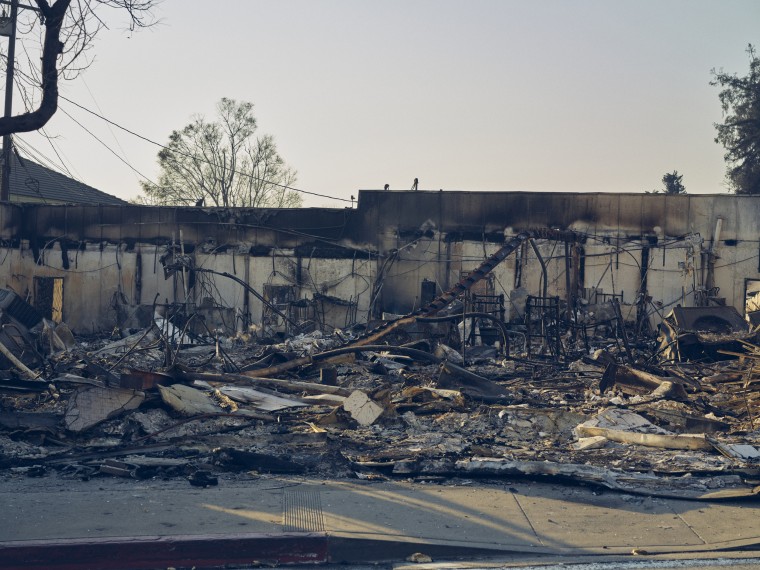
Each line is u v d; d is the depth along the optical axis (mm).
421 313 23594
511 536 6508
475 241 33531
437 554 6223
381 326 22422
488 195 33406
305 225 34875
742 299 31906
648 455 9406
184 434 10570
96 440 10227
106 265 36156
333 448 9688
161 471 8492
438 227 33812
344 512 6965
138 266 35906
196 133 58219
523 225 33188
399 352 19547
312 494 7555
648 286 32438
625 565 5992
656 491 7707
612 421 11219
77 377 13516
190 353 22453
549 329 22516
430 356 18188
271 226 35094
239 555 6133
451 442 10008
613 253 32625
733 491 7645
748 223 31844
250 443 9914
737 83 60469
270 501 7277
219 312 34781
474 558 6195
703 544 6402
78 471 8562
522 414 11523
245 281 35188
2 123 12883
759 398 12914
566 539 6480
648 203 32438
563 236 26734
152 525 6504
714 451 9609
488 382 14047
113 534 6262
